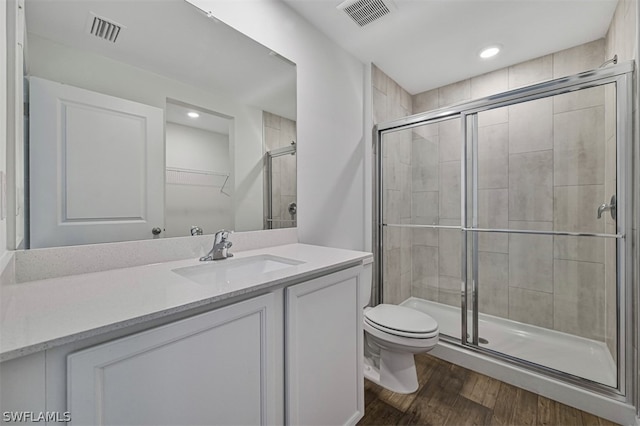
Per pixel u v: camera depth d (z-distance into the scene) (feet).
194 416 2.26
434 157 7.44
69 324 1.75
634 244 4.38
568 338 6.16
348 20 5.71
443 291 7.61
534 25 5.82
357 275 4.15
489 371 5.69
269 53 5.04
